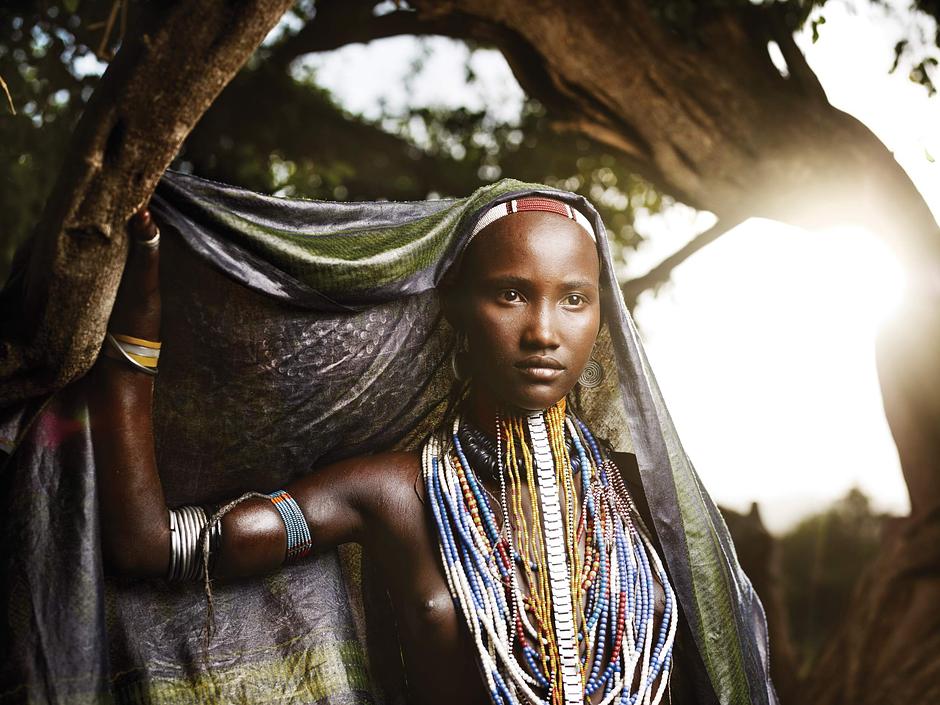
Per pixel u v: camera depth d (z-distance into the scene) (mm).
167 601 2461
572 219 2557
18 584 2133
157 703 2381
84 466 2191
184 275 2426
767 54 6438
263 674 2477
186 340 2463
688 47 6305
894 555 6293
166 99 1897
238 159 7066
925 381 6211
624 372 2623
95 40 5508
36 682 2092
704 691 2602
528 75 6414
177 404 2488
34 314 2047
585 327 2496
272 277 2355
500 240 2490
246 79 7082
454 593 2463
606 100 6301
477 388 2613
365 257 2432
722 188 6469
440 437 2635
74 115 5652
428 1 6148
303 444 2592
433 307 2648
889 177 6258
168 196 2232
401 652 2594
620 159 6684
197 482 2525
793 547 10164
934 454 6219
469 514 2520
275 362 2520
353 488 2553
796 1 6086
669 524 2596
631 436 2621
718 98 6293
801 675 6859
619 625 2502
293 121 7211
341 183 7688
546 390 2479
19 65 5527
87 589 2137
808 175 6316
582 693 2422
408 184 8016
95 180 1925
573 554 2525
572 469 2621
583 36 6137
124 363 2223
